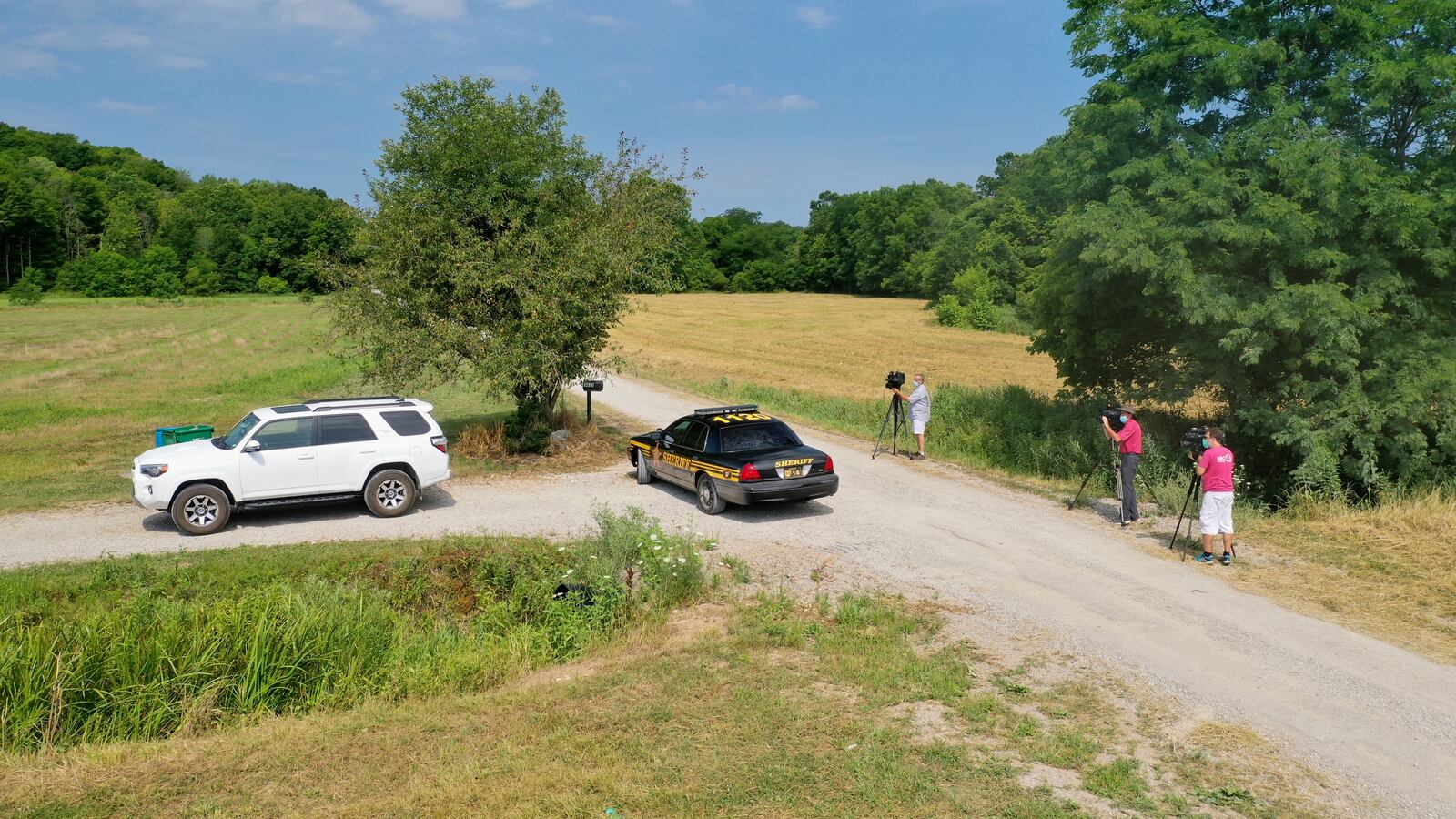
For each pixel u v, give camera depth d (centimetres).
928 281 8919
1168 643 910
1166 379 1716
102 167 16750
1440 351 1498
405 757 677
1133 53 1795
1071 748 680
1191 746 689
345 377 3522
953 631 954
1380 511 1337
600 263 1864
